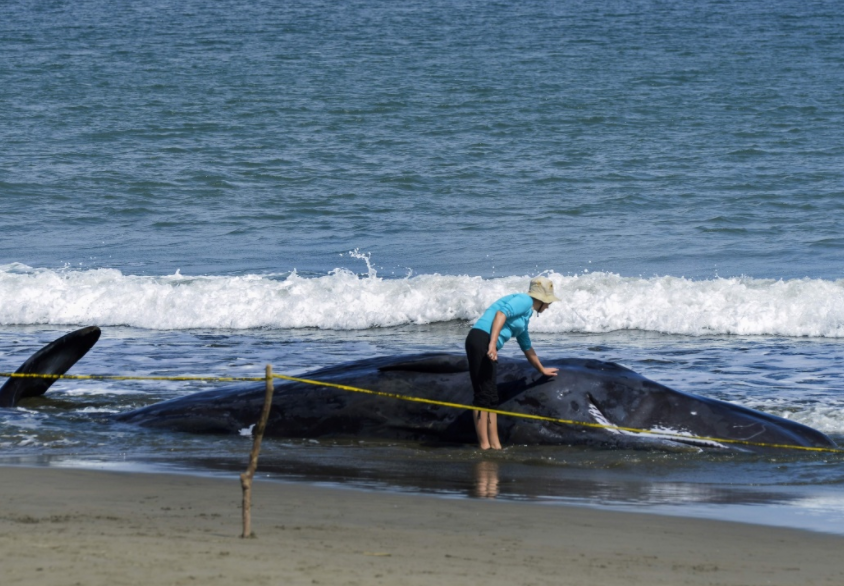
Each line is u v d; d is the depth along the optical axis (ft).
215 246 288.51
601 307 209.15
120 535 60.75
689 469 104.99
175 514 73.72
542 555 63.62
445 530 71.97
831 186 354.13
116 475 94.48
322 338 197.67
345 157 413.39
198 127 475.31
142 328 211.82
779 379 154.51
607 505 87.40
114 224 317.83
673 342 190.70
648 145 434.71
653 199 340.39
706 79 608.19
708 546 70.33
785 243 279.28
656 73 629.51
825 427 125.70
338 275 232.12
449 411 118.62
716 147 428.97
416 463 107.45
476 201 342.03
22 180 369.09
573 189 356.59
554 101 537.24
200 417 125.08
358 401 121.80
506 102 533.96
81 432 121.29
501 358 125.18
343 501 83.82
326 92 561.02
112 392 145.28
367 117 496.23
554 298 115.85
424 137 453.17
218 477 96.73
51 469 96.63
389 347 186.19
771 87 577.84
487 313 114.73
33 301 221.87
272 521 72.49
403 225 311.27
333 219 321.52
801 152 416.46
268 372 64.18
